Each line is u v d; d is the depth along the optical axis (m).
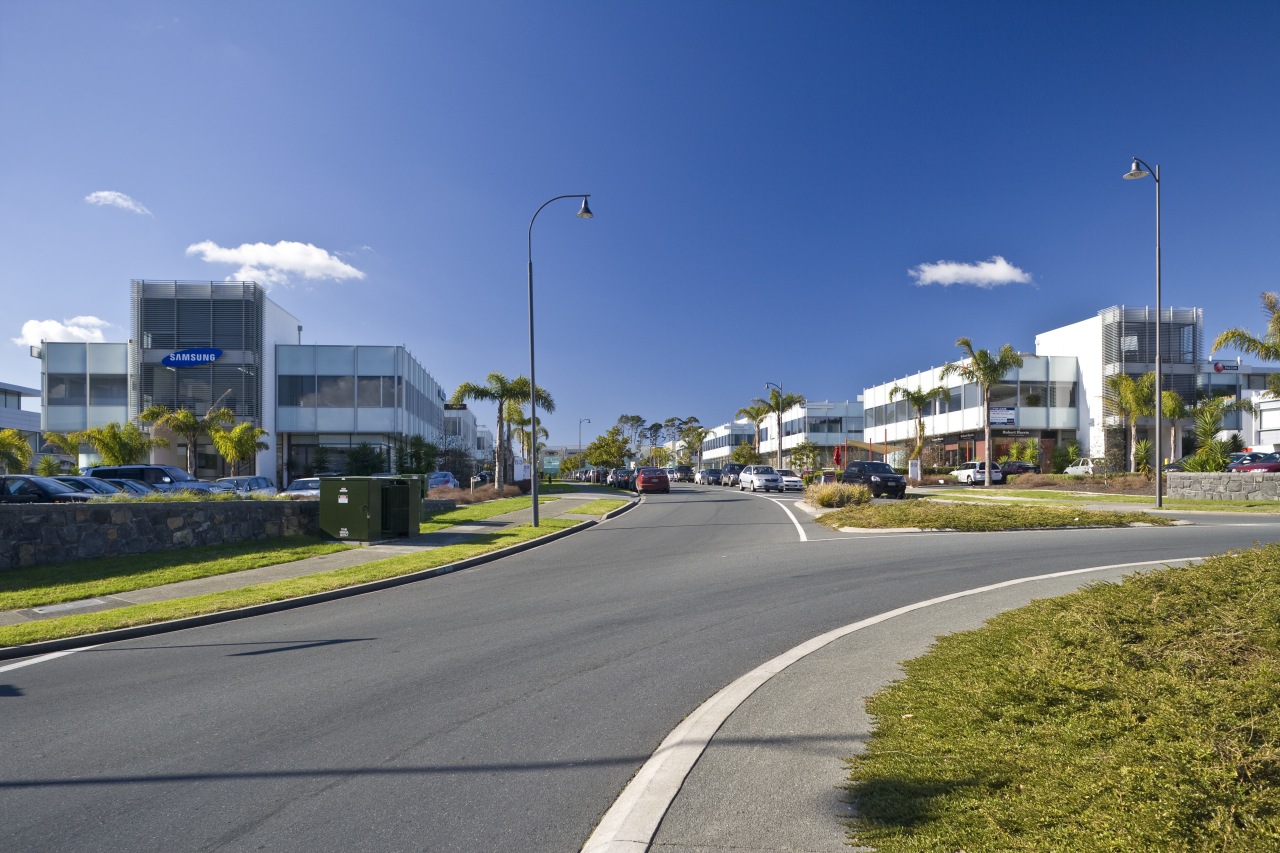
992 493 34.44
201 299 41.50
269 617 10.12
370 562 14.56
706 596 10.63
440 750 5.16
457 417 76.12
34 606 10.63
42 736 5.60
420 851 3.82
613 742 5.27
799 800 4.09
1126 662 5.50
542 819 4.14
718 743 4.96
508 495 37.81
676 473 80.38
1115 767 3.76
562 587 11.83
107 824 4.16
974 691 5.32
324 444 44.25
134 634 9.09
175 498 17.27
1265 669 4.77
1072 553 13.76
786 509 28.41
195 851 3.86
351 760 5.02
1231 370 51.53
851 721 5.30
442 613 10.05
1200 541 15.20
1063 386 52.59
